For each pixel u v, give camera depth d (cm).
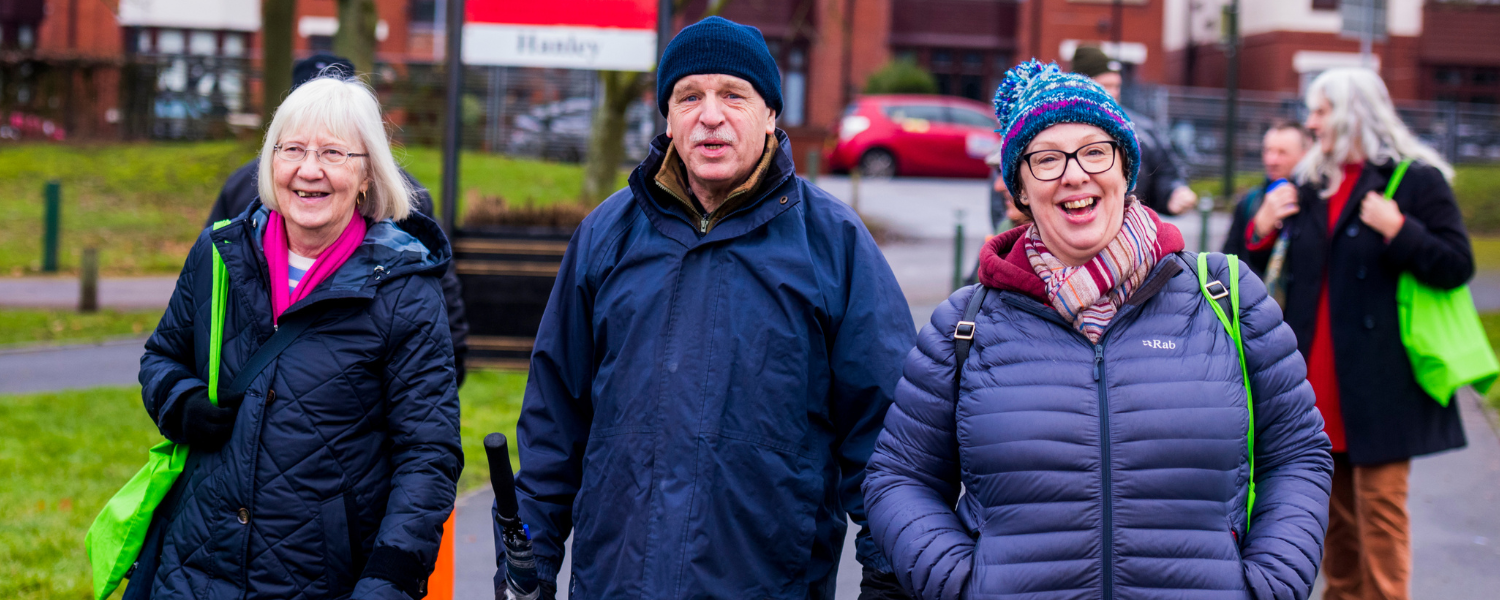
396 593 239
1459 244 370
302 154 253
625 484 252
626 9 806
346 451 251
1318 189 388
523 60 811
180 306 264
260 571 245
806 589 257
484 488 563
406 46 2905
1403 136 384
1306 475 224
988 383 224
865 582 257
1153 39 3053
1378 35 3130
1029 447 217
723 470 247
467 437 638
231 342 254
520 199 1658
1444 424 382
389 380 254
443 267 267
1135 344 220
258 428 246
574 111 2125
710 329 254
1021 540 217
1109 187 223
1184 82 3459
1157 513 213
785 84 2936
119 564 254
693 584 244
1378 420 371
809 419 260
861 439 262
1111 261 220
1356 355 375
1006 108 242
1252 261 413
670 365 253
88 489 560
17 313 1064
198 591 246
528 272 795
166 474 254
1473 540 491
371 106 264
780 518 251
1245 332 226
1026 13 3050
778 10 2897
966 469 227
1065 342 222
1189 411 215
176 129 2152
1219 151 2495
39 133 2116
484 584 448
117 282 1262
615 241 270
